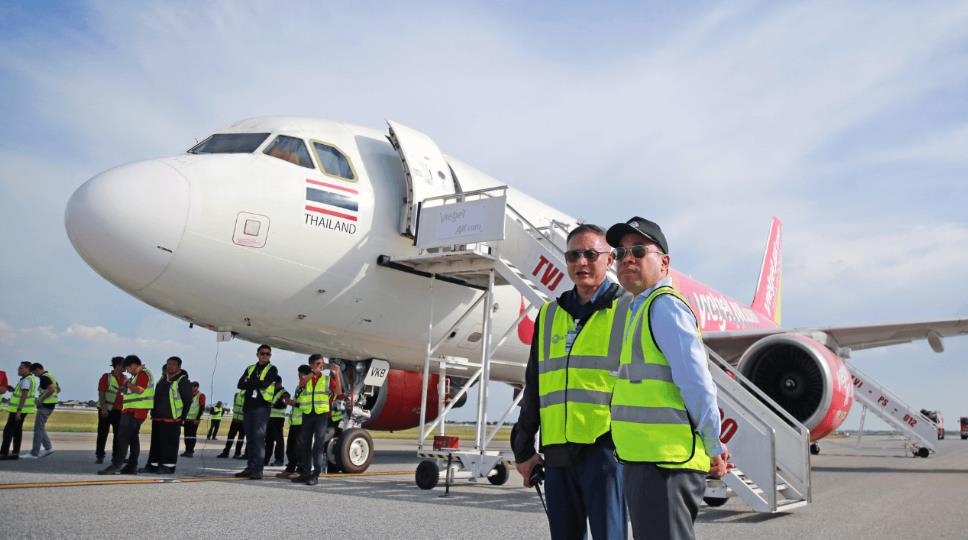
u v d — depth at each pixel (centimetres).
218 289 885
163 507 623
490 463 899
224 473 1038
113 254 816
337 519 601
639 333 268
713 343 1523
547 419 308
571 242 320
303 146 977
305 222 927
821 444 4291
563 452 298
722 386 911
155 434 988
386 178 1043
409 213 1013
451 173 1162
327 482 930
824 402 1191
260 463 935
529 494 879
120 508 604
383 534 536
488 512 687
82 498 657
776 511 708
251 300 919
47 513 557
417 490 880
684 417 256
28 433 2258
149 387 954
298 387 1024
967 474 1413
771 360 1316
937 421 5288
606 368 299
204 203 852
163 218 822
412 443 2689
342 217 966
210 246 855
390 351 1133
